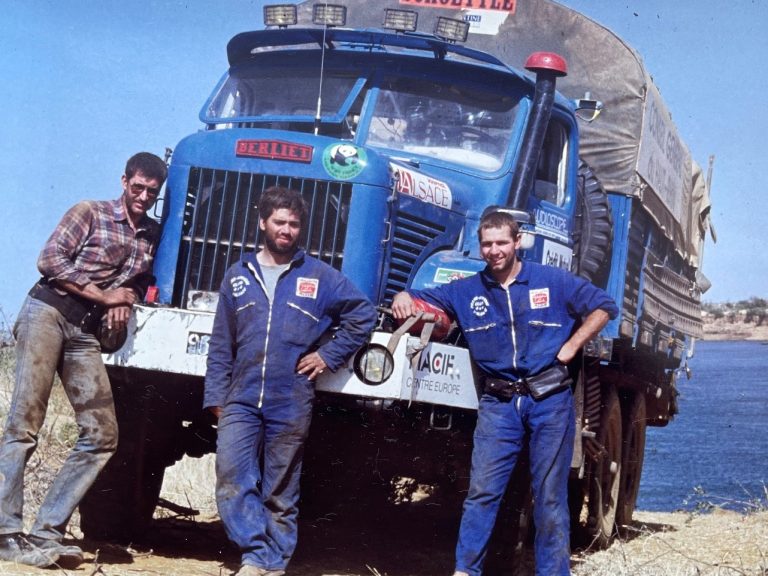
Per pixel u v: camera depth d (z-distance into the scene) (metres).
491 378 6.16
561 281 6.11
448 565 7.49
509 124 7.63
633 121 9.14
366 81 7.59
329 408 6.72
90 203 6.18
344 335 5.95
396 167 6.68
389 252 6.55
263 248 6.03
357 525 8.45
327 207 6.46
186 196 6.58
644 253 9.57
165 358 6.12
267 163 6.50
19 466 5.91
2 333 8.67
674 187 10.63
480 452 6.12
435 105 7.61
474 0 9.62
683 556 7.92
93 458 6.11
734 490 20.16
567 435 6.07
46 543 5.93
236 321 5.95
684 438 43.12
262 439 5.98
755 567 7.64
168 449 7.12
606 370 8.97
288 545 5.95
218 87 7.96
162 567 6.29
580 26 9.38
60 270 5.94
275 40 7.79
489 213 6.16
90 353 6.09
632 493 10.45
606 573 7.20
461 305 6.18
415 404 6.54
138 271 6.31
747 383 110.38
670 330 11.12
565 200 8.30
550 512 6.04
